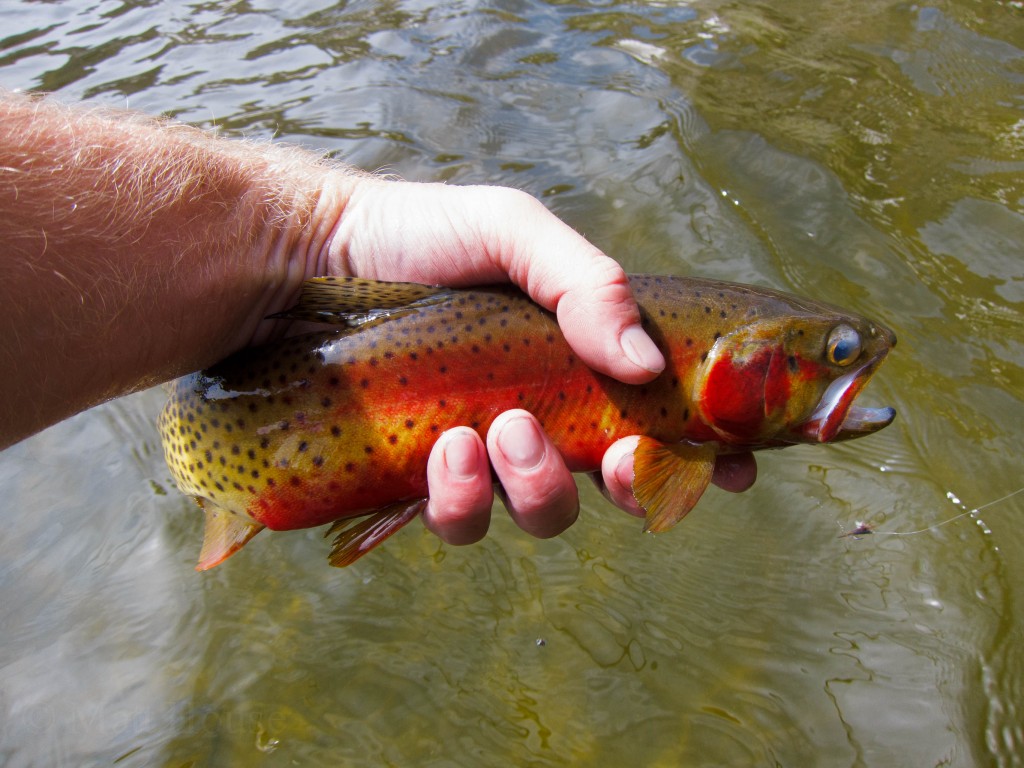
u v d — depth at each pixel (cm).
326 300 30
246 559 48
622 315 29
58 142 26
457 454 29
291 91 85
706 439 32
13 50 93
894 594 45
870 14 96
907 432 52
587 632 44
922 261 62
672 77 86
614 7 101
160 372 29
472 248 32
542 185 71
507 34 95
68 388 26
